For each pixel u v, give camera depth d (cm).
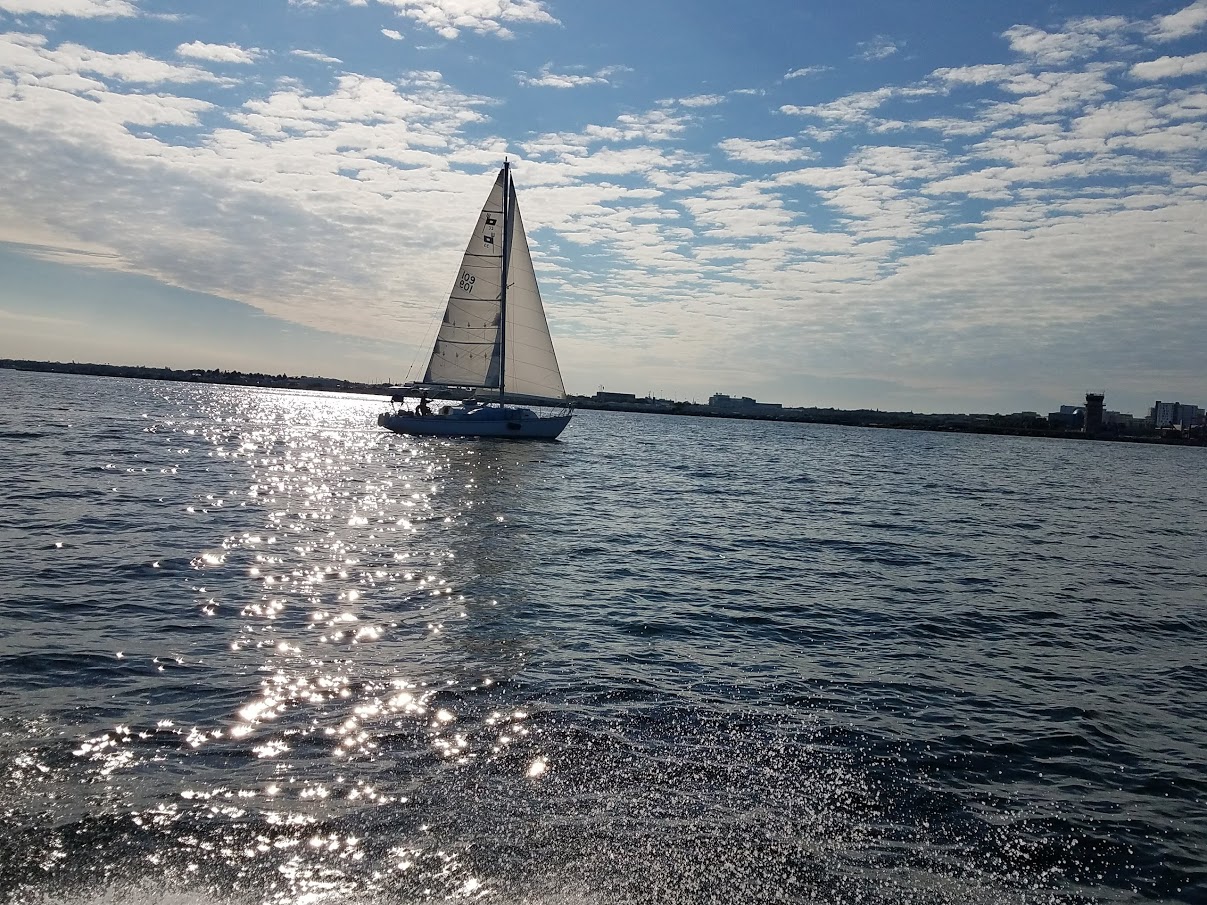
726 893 573
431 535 2141
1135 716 1017
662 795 718
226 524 2127
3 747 743
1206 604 1745
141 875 557
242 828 623
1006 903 591
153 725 817
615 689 994
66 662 991
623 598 1514
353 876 568
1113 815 741
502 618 1327
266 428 7138
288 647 1110
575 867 594
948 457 8488
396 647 1138
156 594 1362
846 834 673
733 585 1683
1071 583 1906
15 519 1969
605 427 11494
